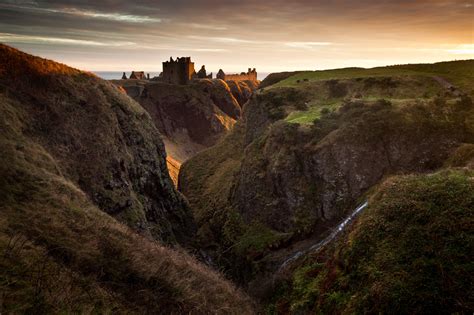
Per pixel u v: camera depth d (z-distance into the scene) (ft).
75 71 155.12
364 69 254.06
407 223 50.19
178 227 165.37
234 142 245.86
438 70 222.28
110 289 49.85
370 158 131.54
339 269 56.34
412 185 57.72
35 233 54.80
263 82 296.10
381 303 41.39
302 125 155.33
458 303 36.50
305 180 140.77
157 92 455.63
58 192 77.10
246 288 115.24
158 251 75.00
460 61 231.09
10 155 81.15
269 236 137.49
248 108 235.20
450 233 44.50
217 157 242.99
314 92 205.26
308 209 134.31
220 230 167.12
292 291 70.03
